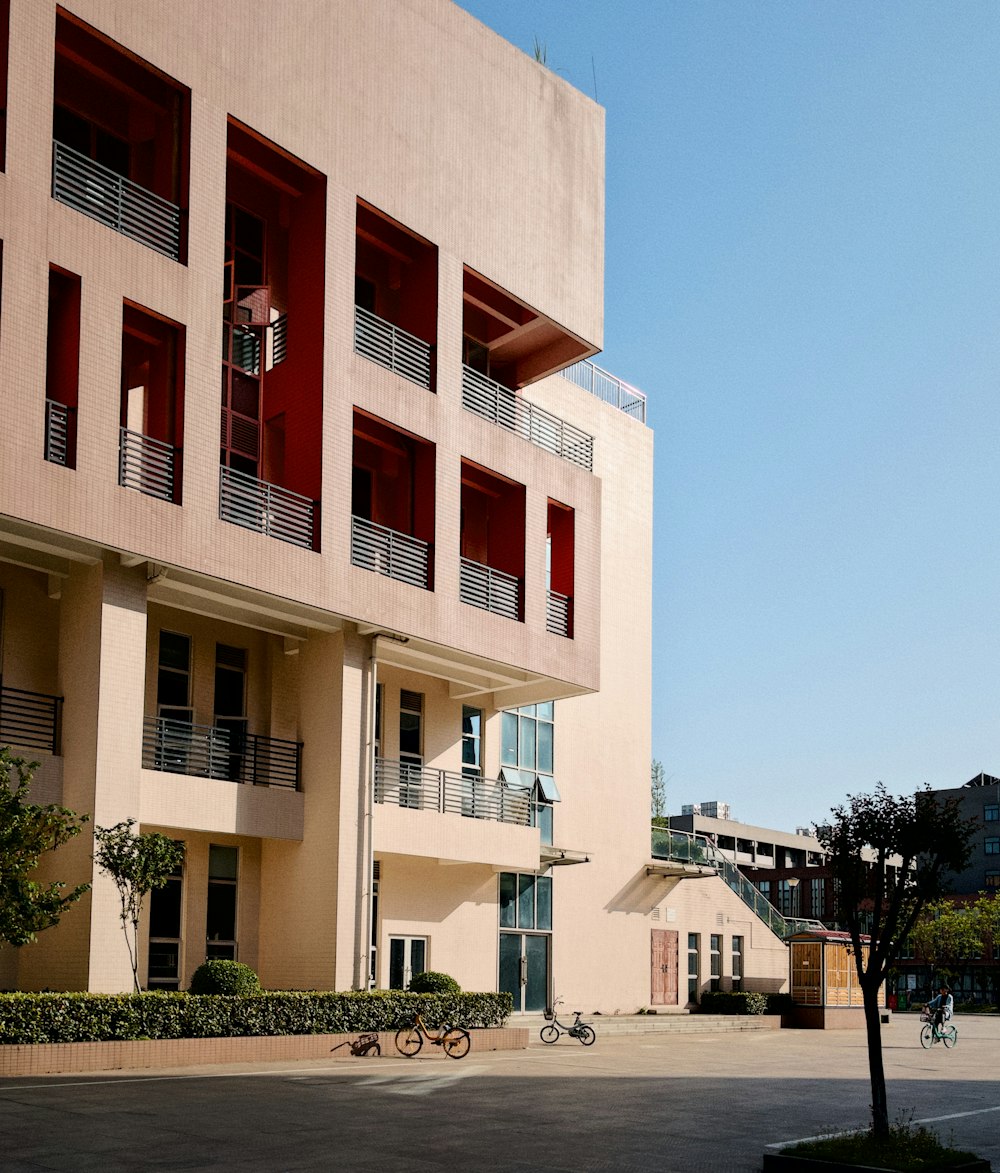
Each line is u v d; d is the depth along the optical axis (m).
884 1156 13.19
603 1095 19.53
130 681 23.27
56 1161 12.33
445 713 33.31
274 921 27.38
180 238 24.47
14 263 21.36
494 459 30.95
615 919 39.47
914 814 14.71
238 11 25.81
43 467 21.41
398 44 29.50
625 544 41.81
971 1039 42.25
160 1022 21.31
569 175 34.34
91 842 22.23
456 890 33.44
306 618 26.92
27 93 21.97
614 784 40.22
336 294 27.28
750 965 44.84
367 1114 16.41
